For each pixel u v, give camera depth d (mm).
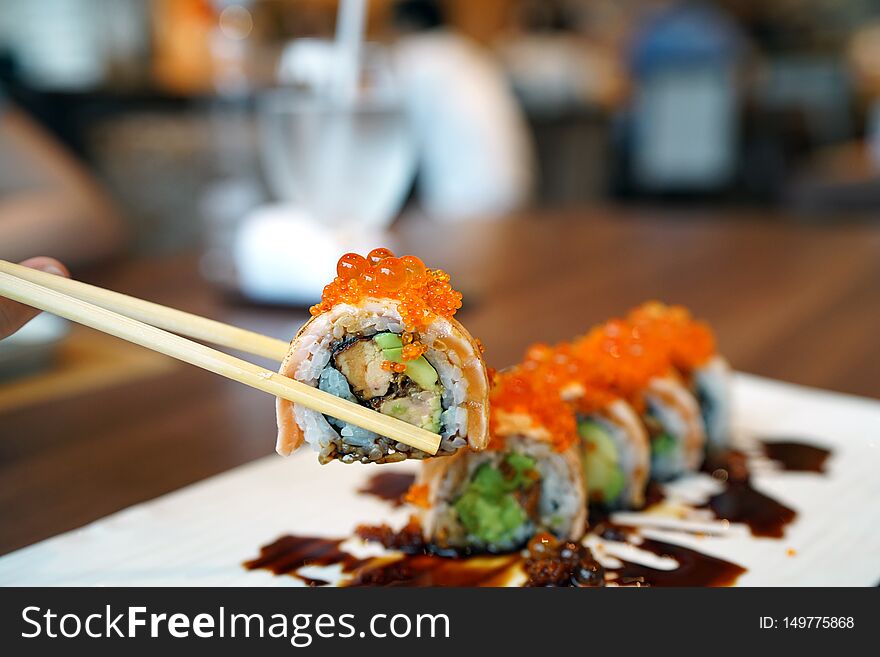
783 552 279
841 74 1783
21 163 656
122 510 295
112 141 955
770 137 1446
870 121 1678
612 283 550
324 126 455
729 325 465
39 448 331
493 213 847
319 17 1061
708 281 558
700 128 1426
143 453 329
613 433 309
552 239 694
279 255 465
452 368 248
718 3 2146
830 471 325
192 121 963
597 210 863
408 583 270
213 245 657
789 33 2164
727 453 343
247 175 900
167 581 266
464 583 270
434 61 898
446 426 249
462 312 487
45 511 292
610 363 323
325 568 274
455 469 284
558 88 1310
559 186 1244
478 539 285
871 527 289
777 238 698
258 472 320
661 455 328
